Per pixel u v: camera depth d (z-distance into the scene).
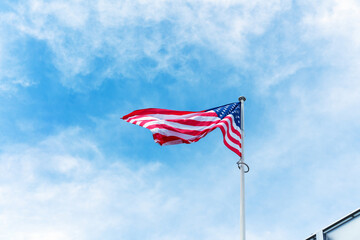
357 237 9.96
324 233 11.45
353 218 10.52
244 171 10.45
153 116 11.27
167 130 10.79
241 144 11.18
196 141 10.75
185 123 11.09
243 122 11.73
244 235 8.93
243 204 9.49
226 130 10.90
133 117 11.38
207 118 11.27
